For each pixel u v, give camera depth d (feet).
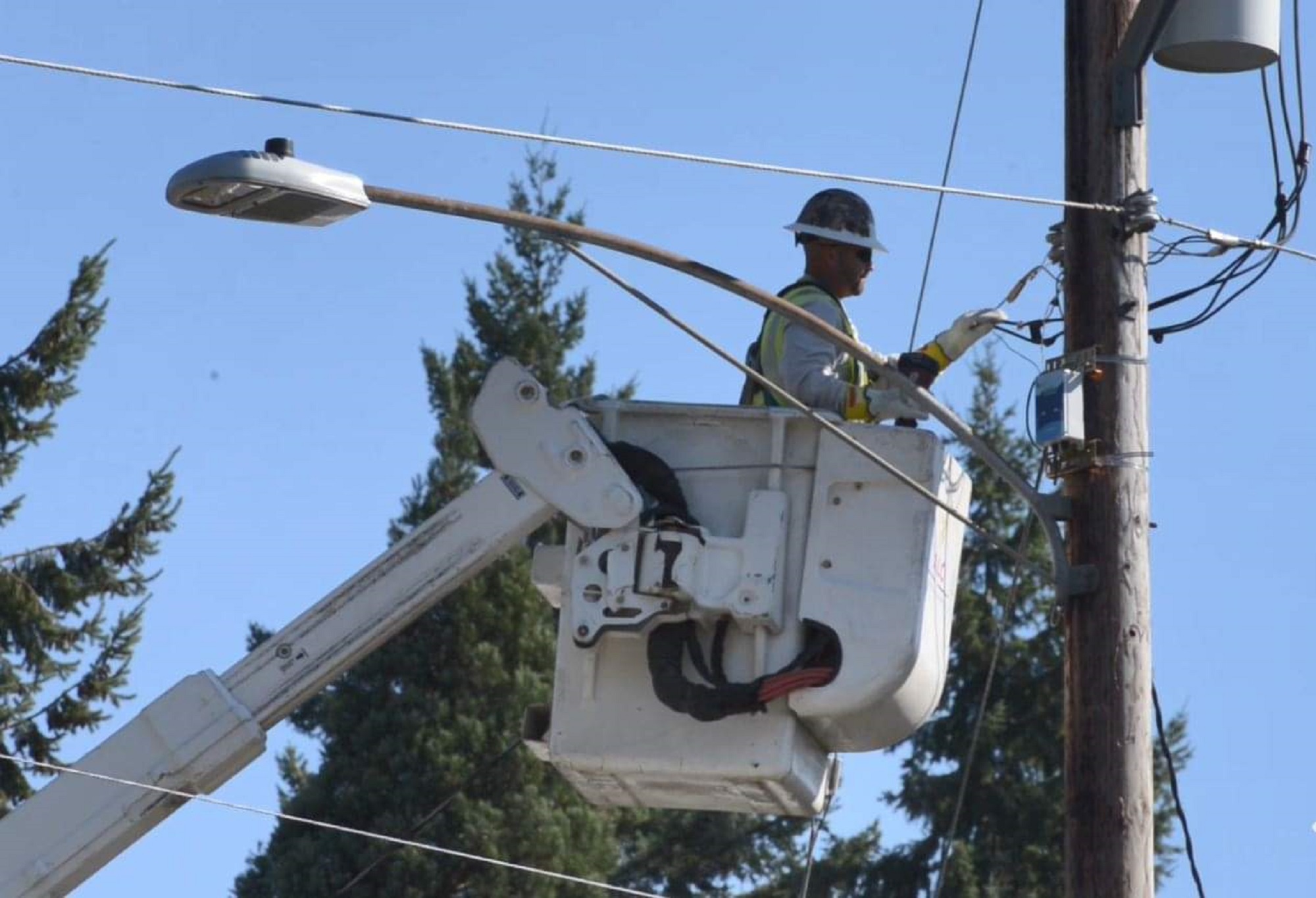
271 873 148.97
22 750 139.23
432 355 168.55
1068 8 66.13
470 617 153.69
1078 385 62.59
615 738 56.85
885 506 56.80
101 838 57.57
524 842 147.74
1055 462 62.59
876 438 57.16
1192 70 65.46
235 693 58.54
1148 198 63.77
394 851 145.07
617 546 56.95
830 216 62.23
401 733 150.10
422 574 58.75
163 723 58.13
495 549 58.49
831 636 56.13
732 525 57.21
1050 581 61.46
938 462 57.11
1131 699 60.75
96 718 140.77
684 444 57.93
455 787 148.56
